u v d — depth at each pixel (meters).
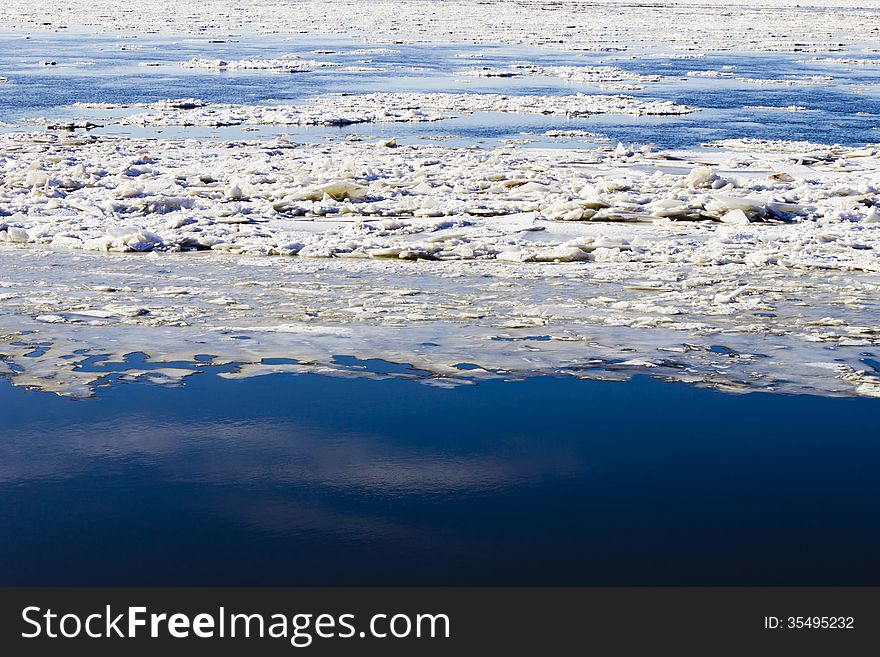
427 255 13.98
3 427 7.97
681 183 19.61
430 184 19.69
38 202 17.61
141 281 12.43
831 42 70.00
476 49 59.88
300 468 7.33
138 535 6.42
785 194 18.72
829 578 6.02
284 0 120.56
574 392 8.76
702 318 10.91
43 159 21.80
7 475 7.19
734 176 21.33
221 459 7.47
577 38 70.44
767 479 7.21
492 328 10.45
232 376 9.05
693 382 8.97
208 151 24.06
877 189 19.34
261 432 7.93
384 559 6.20
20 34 65.81
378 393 8.72
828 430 8.02
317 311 11.02
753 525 6.57
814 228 16.16
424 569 6.10
